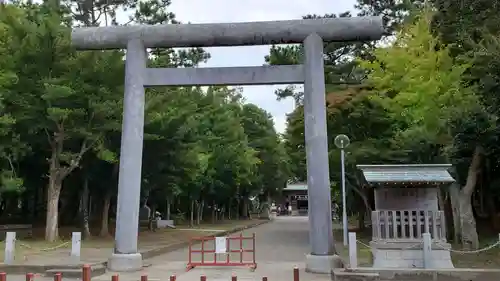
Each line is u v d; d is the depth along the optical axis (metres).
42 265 14.68
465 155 20.25
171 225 41.91
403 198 14.13
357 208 33.84
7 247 15.16
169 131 26.69
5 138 21.84
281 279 13.52
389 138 23.03
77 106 22.00
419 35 21.33
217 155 41.25
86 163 26.56
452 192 20.44
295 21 16.30
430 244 13.25
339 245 24.08
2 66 20.36
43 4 26.77
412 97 19.95
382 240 13.64
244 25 16.38
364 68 24.55
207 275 14.43
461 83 20.56
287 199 101.62
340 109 23.33
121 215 15.67
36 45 21.16
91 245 23.03
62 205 33.47
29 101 21.55
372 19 16.02
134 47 16.67
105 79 22.02
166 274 14.70
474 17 22.19
